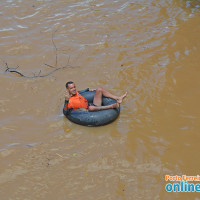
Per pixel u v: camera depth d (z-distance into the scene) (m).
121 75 7.32
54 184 4.46
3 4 11.34
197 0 11.57
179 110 6.01
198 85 6.73
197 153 4.95
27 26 9.80
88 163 4.84
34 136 5.51
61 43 8.85
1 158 4.99
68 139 5.43
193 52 8.09
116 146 5.20
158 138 5.32
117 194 4.26
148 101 6.34
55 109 6.27
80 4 11.42
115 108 5.84
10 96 6.68
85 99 5.91
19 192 4.35
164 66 7.54
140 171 4.65
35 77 7.36
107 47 8.59
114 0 11.74
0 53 8.34
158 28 9.52
